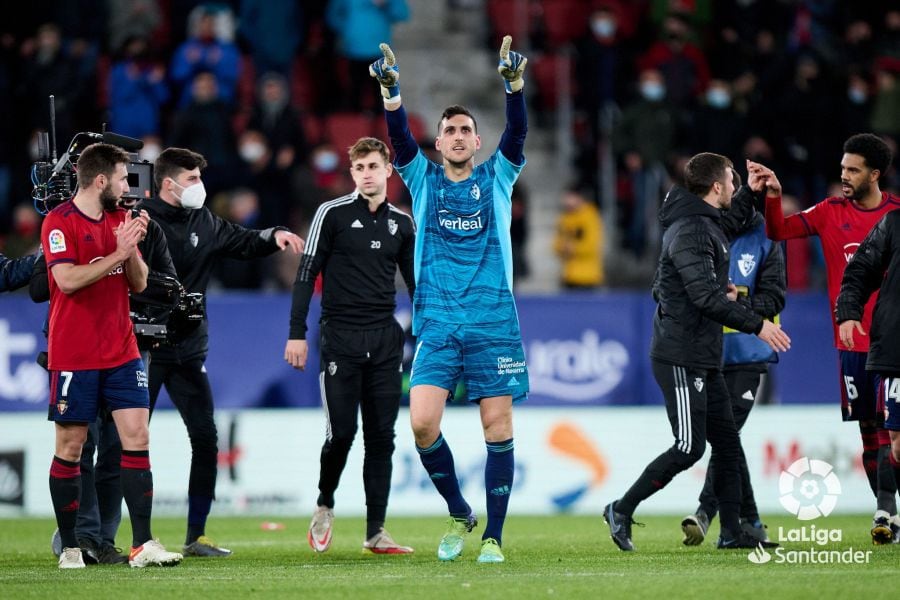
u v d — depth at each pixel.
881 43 66.12
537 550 29.53
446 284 25.59
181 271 29.56
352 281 29.17
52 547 28.88
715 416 27.83
